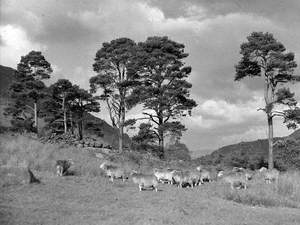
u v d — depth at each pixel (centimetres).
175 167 3588
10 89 6034
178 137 4631
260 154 5197
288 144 4584
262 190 2377
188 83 4684
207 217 1644
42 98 5972
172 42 5000
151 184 2134
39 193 1834
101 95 5188
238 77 4700
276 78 4569
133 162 3553
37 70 6069
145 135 4625
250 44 4538
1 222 1392
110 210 1652
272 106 4403
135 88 4766
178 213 1661
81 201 1772
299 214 1862
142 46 4947
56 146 3234
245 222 1605
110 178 2470
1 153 2578
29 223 1409
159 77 4694
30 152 2736
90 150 3594
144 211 1662
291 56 4488
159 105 4600
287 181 2620
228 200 2114
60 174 2339
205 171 2831
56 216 1514
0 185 1862
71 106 6134
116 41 5219
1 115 6462
